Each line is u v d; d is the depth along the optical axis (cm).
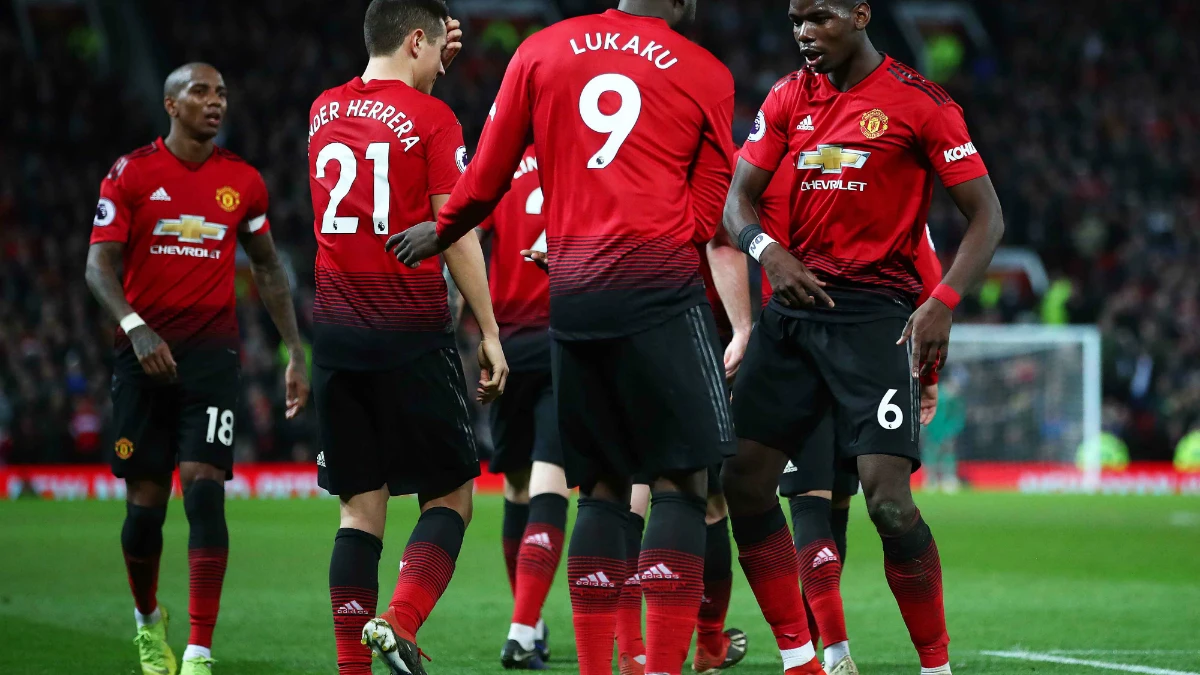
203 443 2030
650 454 1396
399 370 1620
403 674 1509
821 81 1703
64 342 7456
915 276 1727
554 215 1406
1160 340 9025
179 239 2059
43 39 11756
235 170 2123
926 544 1641
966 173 1620
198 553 1952
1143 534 4816
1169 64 12825
